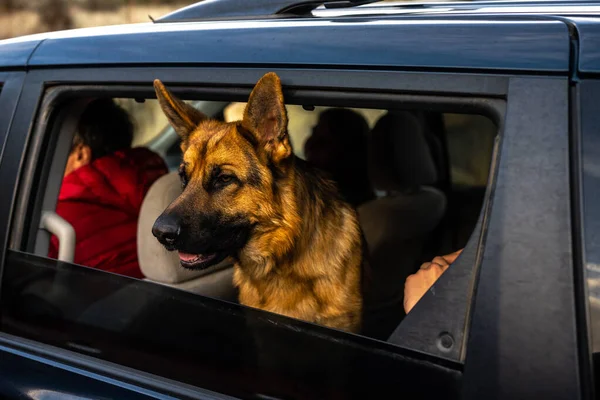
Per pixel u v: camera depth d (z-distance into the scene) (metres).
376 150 3.54
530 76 1.24
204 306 1.54
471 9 1.79
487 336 1.17
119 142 2.88
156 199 2.38
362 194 3.73
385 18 1.62
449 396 1.21
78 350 1.66
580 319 1.11
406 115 3.53
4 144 1.82
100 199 2.66
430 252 3.61
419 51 1.36
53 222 1.91
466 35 1.35
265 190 2.30
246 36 1.60
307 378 1.40
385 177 3.54
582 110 1.19
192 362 1.54
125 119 2.93
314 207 2.43
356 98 1.40
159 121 3.97
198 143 2.31
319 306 2.41
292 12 1.87
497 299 1.17
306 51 1.49
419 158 3.57
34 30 11.02
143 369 1.57
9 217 1.78
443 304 1.26
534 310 1.14
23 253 1.78
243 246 2.38
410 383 1.26
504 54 1.28
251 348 1.47
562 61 1.23
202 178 2.26
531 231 1.17
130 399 1.44
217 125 2.38
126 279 1.65
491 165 1.27
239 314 1.49
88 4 11.32
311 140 3.82
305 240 2.37
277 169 2.31
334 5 1.96
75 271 1.72
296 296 2.43
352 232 2.52
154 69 1.66
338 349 1.36
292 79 1.48
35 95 1.80
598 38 1.24
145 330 1.62
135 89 1.68
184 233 2.14
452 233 3.77
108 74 1.71
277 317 1.44
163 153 3.81
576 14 1.48
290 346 1.42
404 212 3.37
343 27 1.52
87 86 1.74
